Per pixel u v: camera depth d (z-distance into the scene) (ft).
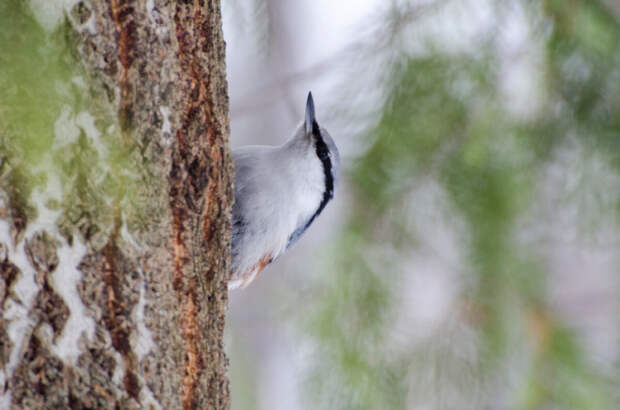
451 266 11.65
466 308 11.65
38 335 10.84
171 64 11.23
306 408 11.66
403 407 11.64
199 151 11.27
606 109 11.62
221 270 11.32
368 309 11.64
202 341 11.27
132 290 11.19
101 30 11.17
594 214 11.66
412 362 11.65
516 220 11.65
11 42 8.89
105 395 11.18
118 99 11.19
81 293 11.14
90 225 11.15
